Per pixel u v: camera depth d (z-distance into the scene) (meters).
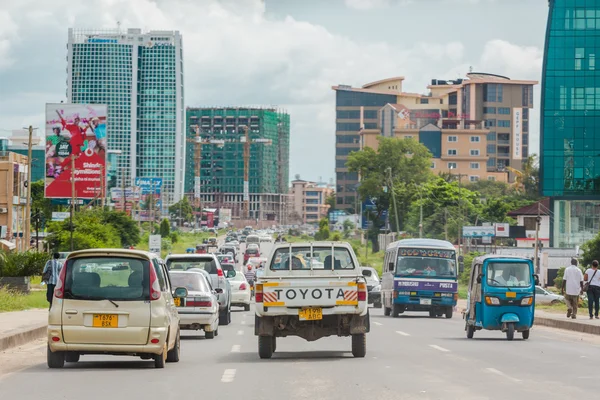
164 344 25.02
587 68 167.00
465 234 160.25
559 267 129.00
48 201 176.62
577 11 167.25
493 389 20.41
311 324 28.92
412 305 60.75
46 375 23.58
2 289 63.56
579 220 167.25
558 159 167.50
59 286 24.86
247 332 43.31
